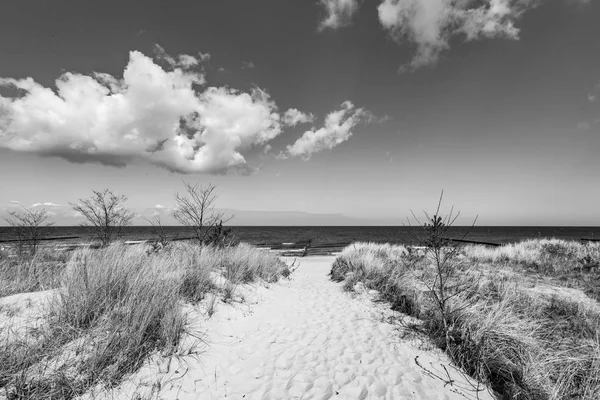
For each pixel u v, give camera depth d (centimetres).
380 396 275
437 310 442
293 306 589
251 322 459
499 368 306
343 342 400
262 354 357
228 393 270
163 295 395
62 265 517
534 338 356
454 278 613
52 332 284
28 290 415
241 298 555
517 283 620
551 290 597
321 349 377
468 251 1174
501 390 285
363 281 785
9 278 437
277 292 707
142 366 282
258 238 4572
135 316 317
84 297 330
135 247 672
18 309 323
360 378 306
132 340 288
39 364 244
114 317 324
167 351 311
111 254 530
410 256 870
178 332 346
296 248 2645
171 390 261
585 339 360
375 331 442
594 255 964
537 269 838
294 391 281
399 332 432
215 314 441
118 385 252
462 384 296
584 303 493
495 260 1025
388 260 978
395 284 670
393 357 354
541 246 1291
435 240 464
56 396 223
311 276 1117
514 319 387
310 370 322
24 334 275
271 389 283
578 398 258
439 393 280
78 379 242
